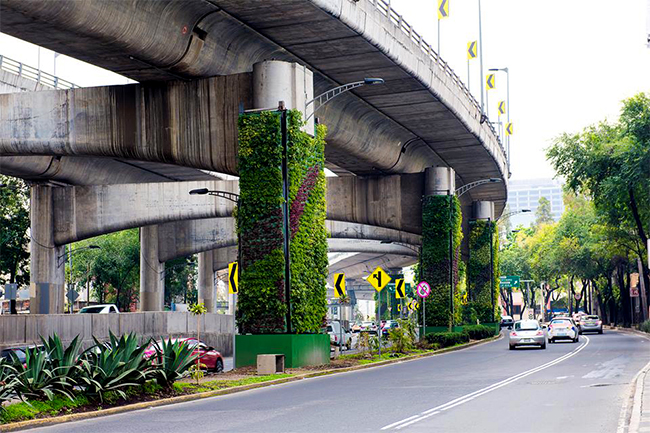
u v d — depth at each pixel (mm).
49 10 26484
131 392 20844
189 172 61781
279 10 30938
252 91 34375
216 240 77062
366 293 188750
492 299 76125
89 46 30297
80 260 85312
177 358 22656
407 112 47031
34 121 37750
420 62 40469
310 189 34656
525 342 46625
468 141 54781
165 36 30844
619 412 16562
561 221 101562
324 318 35594
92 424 16797
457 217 56500
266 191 33406
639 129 58969
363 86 41656
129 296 96688
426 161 60281
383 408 17984
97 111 37000
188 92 35562
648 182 57844
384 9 36156
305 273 34125
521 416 16109
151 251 76812
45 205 58500
